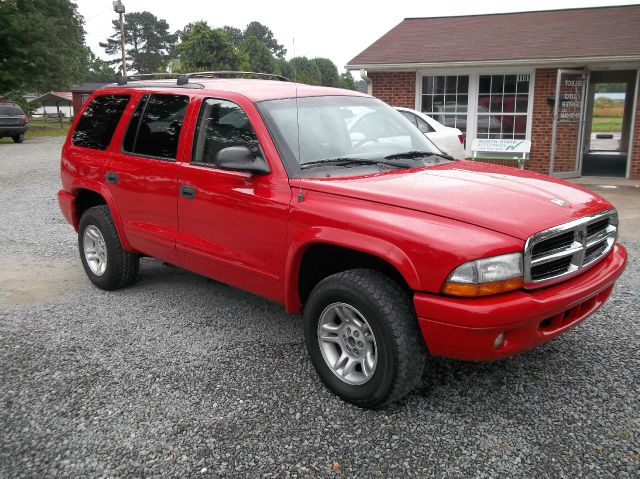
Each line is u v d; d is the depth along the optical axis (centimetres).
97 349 430
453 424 328
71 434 323
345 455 302
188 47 3600
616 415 333
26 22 3825
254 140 396
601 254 361
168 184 457
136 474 289
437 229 306
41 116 7950
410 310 321
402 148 441
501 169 417
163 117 476
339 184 354
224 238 418
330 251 385
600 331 444
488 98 1416
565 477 282
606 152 1848
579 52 1282
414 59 1415
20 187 1291
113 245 532
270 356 415
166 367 400
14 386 375
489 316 291
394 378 321
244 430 325
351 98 463
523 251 301
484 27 1619
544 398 352
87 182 544
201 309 508
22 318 493
